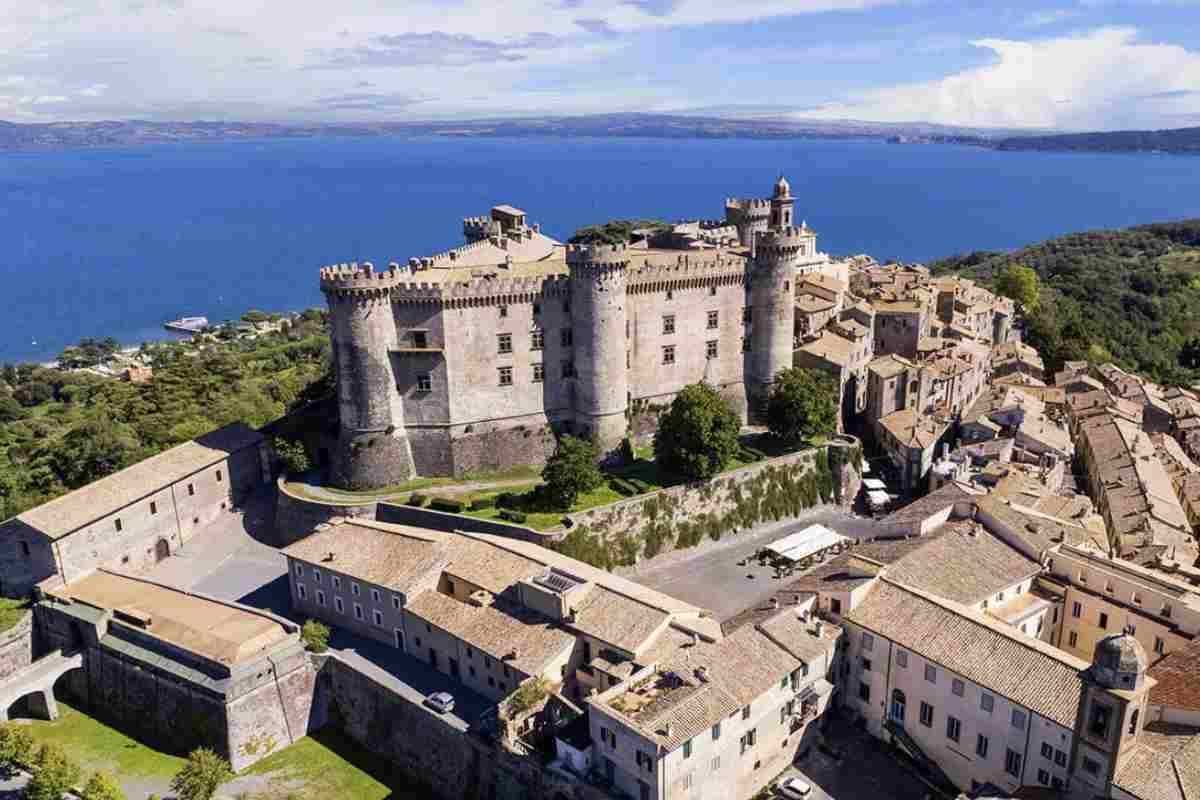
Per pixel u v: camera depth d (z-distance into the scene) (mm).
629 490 119125
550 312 126312
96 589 106750
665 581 112438
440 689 91375
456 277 128125
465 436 125500
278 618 99312
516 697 80812
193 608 101562
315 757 92875
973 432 143000
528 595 91938
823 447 133125
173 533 120750
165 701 95500
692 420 119562
